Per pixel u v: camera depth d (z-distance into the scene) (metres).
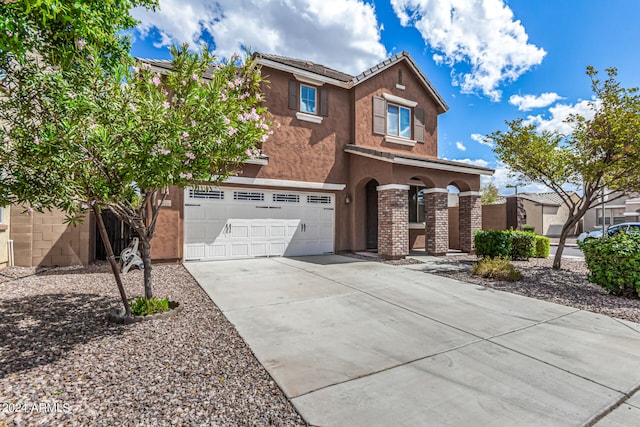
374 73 14.18
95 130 3.75
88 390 3.20
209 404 3.02
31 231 9.73
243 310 5.91
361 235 14.11
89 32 3.95
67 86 3.92
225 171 5.95
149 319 5.21
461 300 6.80
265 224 12.27
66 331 4.70
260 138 5.78
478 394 3.30
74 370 3.58
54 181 3.93
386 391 3.33
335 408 3.02
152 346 4.26
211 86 4.98
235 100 5.56
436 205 13.20
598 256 7.38
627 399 3.27
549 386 3.47
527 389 3.40
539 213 31.05
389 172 12.05
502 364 3.97
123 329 4.82
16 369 3.57
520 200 16.30
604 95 8.80
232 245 11.63
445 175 13.49
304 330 5.00
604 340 4.74
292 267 10.23
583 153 9.30
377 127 14.48
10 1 3.22
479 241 12.36
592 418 2.93
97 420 2.74
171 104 5.16
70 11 3.44
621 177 9.12
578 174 9.63
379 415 2.92
